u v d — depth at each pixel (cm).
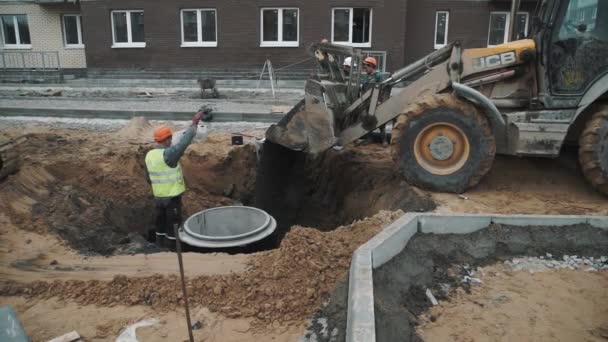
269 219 657
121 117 1216
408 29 1781
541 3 646
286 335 372
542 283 451
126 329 385
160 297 423
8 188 638
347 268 448
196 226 661
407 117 640
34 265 491
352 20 1758
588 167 613
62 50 2081
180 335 377
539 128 619
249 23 1788
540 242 514
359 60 716
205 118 1150
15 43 2100
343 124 734
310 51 775
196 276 454
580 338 371
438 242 508
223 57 1831
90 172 773
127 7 1841
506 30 1783
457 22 1770
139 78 1870
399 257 469
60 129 1075
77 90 1653
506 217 535
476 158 629
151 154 630
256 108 1297
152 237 755
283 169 937
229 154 889
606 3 586
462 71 657
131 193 777
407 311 399
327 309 394
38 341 371
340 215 812
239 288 430
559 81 616
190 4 1803
